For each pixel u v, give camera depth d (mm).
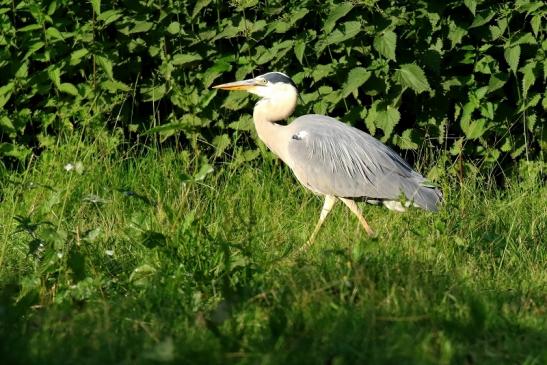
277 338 7254
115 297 8844
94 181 12195
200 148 13555
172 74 13453
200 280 8961
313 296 8039
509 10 12945
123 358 7105
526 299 8688
